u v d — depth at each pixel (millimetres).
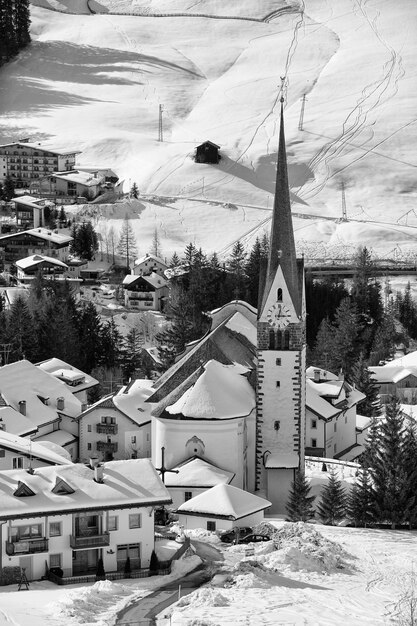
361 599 116000
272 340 177250
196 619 104938
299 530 137875
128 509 123375
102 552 122750
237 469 171625
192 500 148500
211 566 124812
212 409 170000
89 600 110062
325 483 178000
